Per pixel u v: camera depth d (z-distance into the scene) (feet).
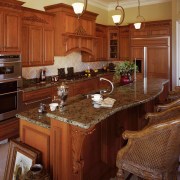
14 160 6.97
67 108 6.42
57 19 15.92
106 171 8.34
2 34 11.29
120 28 22.38
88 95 9.52
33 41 14.16
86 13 17.67
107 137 8.23
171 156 5.18
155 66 19.63
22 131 7.20
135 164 5.63
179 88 12.52
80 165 5.78
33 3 15.28
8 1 11.24
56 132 5.89
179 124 4.74
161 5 20.85
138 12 22.04
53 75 17.61
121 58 22.71
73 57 19.76
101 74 20.63
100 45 21.80
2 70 11.45
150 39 19.63
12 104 12.21
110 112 6.03
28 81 15.25
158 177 5.34
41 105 8.00
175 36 17.52
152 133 5.05
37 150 6.64
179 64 17.24
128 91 9.82
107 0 21.74
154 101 12.09
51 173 6.28
